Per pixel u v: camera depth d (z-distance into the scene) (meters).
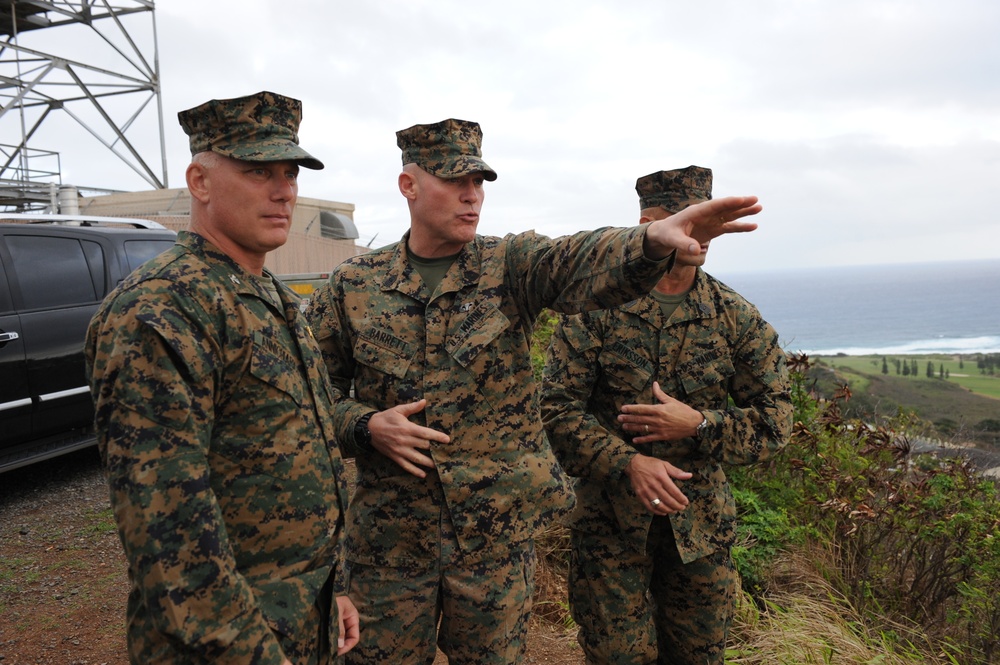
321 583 1.46
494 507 1.94
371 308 2.05
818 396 4.96
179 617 1.15
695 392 2.37
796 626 3.23
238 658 1.20
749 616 3.30
